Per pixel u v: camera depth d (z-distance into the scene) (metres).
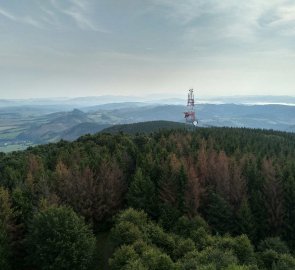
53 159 100.75
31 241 54.94
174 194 77.31
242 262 51.06
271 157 102.75
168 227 69.81
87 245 54.84
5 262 53.94
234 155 101.44
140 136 128.12
